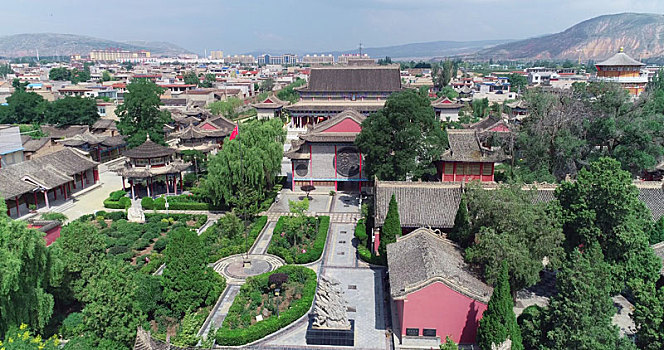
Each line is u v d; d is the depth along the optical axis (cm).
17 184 6378
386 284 4669
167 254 3925
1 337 3200
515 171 6594
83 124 11512
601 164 4075
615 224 3953
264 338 3788
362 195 7450
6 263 3014
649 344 2905
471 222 4319
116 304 3167
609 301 2981
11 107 12269
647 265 3806
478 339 3338
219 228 6025
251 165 6575
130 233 5869
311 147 7481
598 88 7212
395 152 6238
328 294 3756
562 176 6806
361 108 11000
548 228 3803
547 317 3139
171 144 10306
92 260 3928
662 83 10881
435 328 3616
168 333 3662
